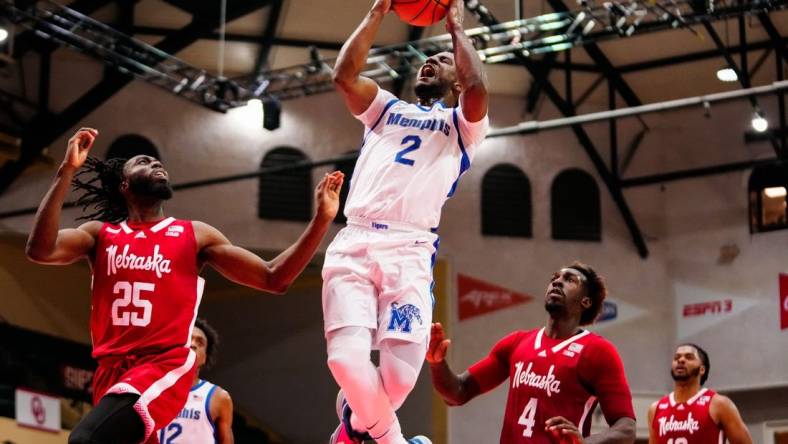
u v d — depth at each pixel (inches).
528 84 693.9
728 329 665.0
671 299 690.2
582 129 680.4
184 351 169.0
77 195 585.6
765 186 672.4
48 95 607.5
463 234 683.4
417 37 629.6
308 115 670.5
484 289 676.7
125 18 596.7
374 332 169.8
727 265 675.4
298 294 703.1
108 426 158.2
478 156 696.4
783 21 621.9
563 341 209.2
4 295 621.9
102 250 173.5
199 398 263.4
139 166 179.6
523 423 205.8
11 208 598.5
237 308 712.4
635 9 518.3
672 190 705.0
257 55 644.7
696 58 656.4
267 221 652.1
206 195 644.1
